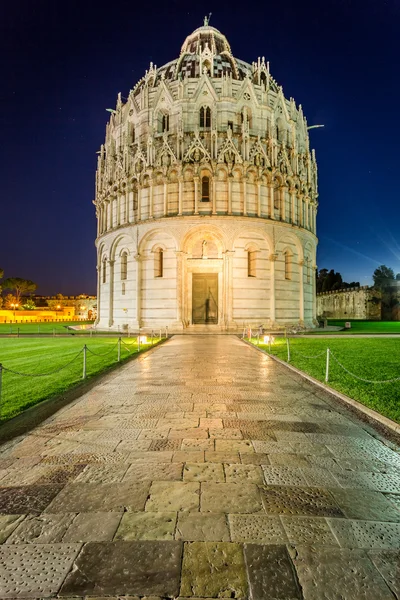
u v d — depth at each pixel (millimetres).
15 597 3270
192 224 39531
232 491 5172
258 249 40750
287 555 3832
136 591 3336
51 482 5465
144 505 4797
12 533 4211
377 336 33750
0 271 111750
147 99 42812
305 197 46156
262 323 40156
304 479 5582
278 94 44469
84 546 3963
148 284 41156
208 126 41750
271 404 9883
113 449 6730
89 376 13781
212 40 49969
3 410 9289
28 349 23906
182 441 7113
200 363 17234
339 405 9812
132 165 42531
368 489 5320
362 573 3588
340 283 114438
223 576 3518
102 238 47531
